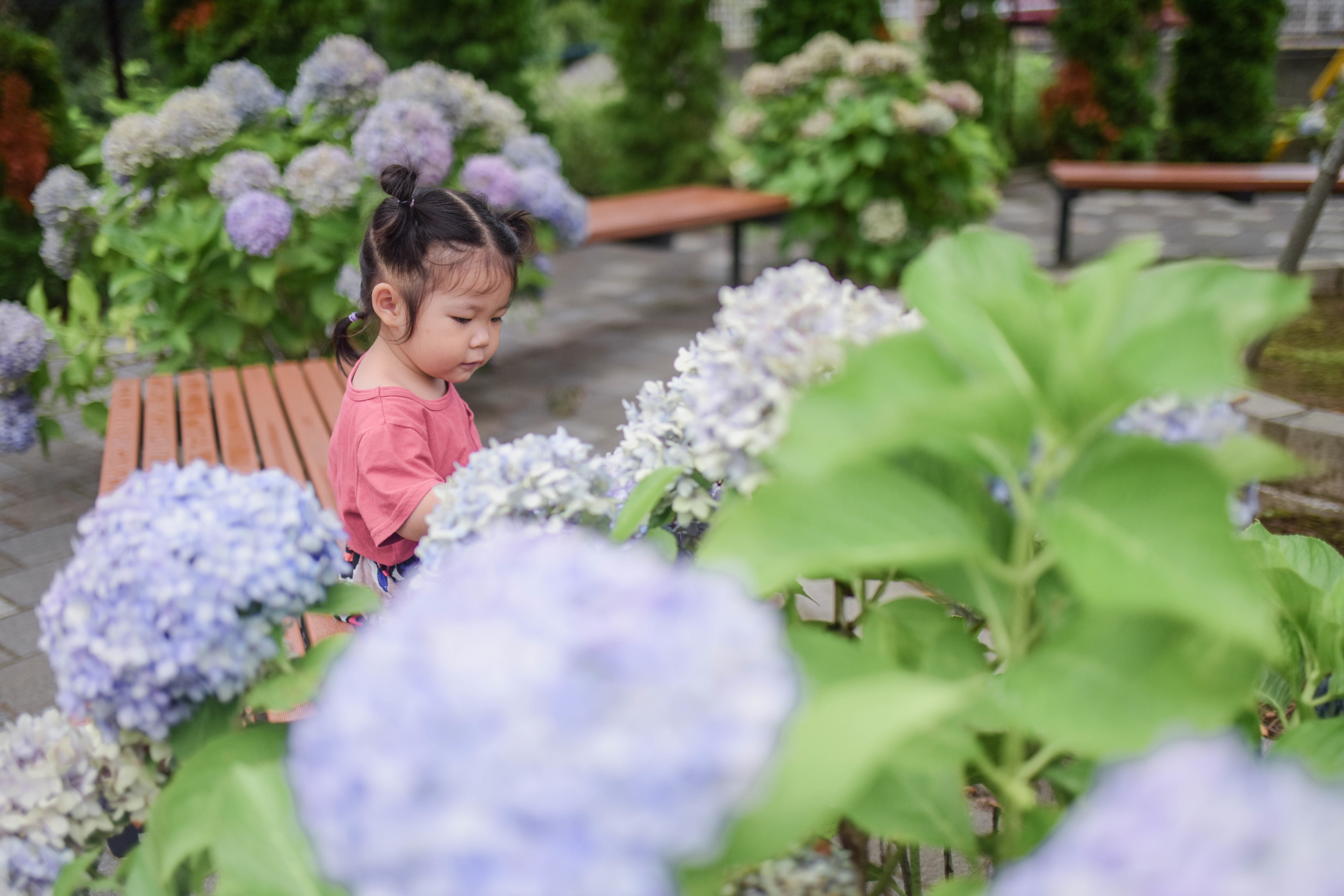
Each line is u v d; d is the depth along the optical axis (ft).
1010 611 2.92
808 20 29.71
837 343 3.03
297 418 11.12
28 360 13.00
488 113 16.43
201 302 14.34
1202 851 1.57
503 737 1.62
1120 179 25.48
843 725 1.94
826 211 23.22
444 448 7.26
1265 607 2.17
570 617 1.77
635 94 32.58
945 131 21.57
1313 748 3.00
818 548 2.49
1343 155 13.01
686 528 4.11
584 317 22.54
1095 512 2.33
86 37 30.60
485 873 1.61
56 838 3.66
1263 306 2.49
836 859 3.13
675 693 1.67
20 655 10.00
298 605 3.31
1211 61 37.40
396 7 30.50
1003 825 3.24
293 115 15.51
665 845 1.64
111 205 14.55
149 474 3.46
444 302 6.91
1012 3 44.60
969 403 2.26
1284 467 2.66
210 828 2.89
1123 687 2.32
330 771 1.78
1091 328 2.50
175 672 3.07
